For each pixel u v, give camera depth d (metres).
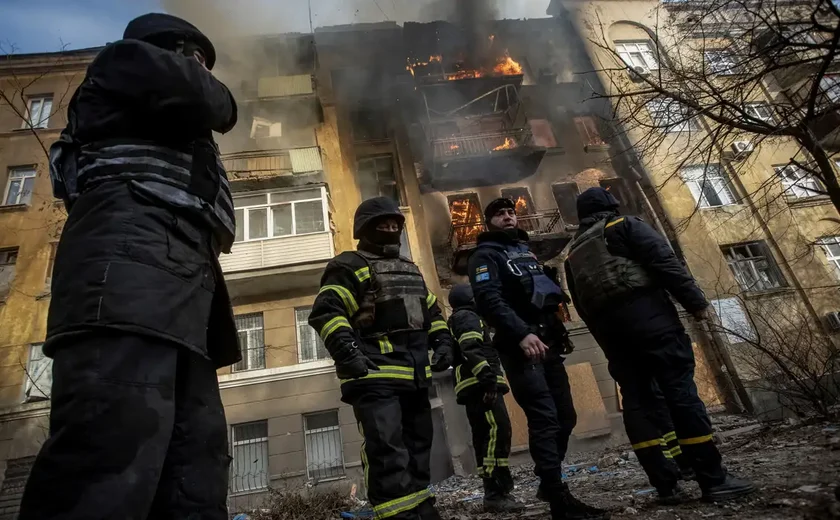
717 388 13.09
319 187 14.03
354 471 11.55
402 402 2.39
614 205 3.08
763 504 2.03
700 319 2.48
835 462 2.61
